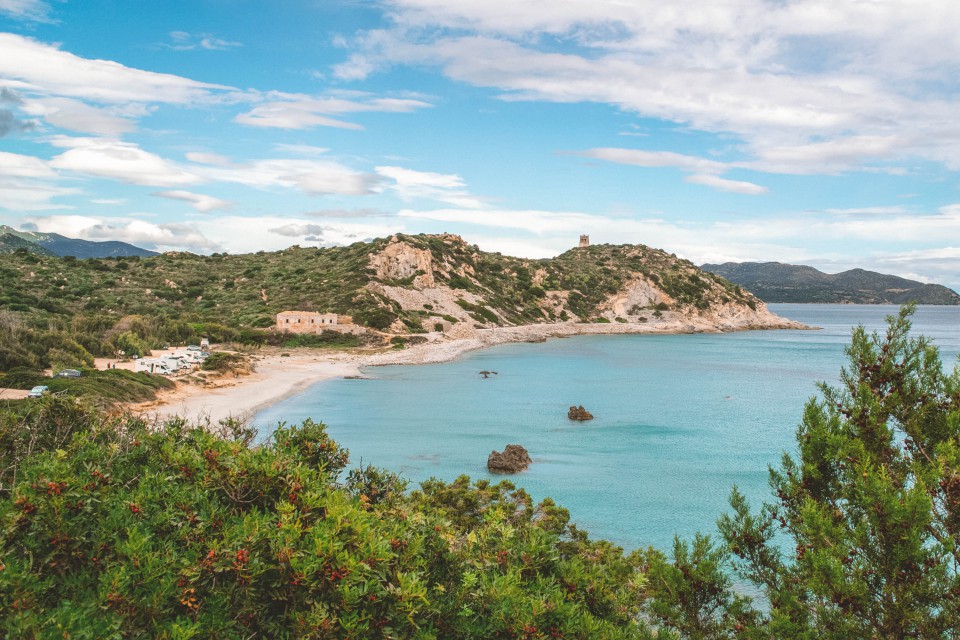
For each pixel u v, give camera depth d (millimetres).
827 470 10641
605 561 17891
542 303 187375
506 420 60844
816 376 95938
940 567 8336
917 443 10133
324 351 111188
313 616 7043
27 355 61875
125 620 6766
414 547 8812
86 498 8453
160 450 11383
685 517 34875
